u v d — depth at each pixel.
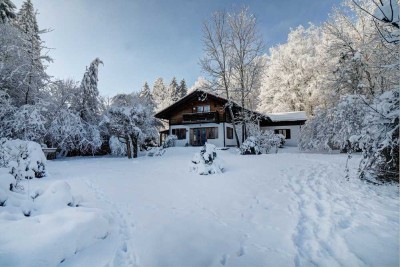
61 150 20.39
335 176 7.93
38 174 8.92
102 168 11.83
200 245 3.84
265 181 7.78
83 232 3.82
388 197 5.56
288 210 5.25
